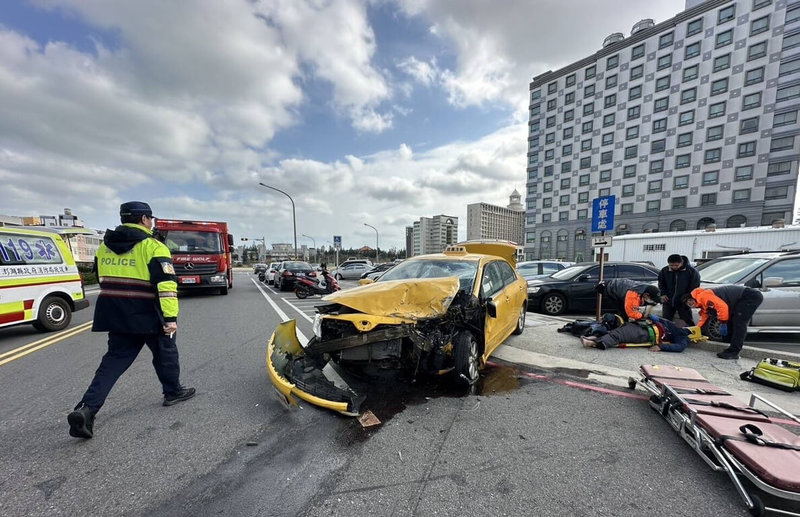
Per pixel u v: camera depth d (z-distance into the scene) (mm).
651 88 42250
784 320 5293
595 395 3549
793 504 1938
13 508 1977
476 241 7078
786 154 34125
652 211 42625
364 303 3467
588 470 2316
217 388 3758
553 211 52469
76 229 8414
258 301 12000
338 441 2695
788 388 3527
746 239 15539
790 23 33562
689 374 3264
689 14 39000
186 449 2590
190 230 12008
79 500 2049
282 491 2125
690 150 39625
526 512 1937
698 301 4996
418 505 1995
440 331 3723
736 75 36469
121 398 3492
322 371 3826
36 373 4273
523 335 6008
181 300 12227
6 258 5980
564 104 50625
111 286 2867
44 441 2699
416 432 2828
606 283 5887
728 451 2178
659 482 2186
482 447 2604
